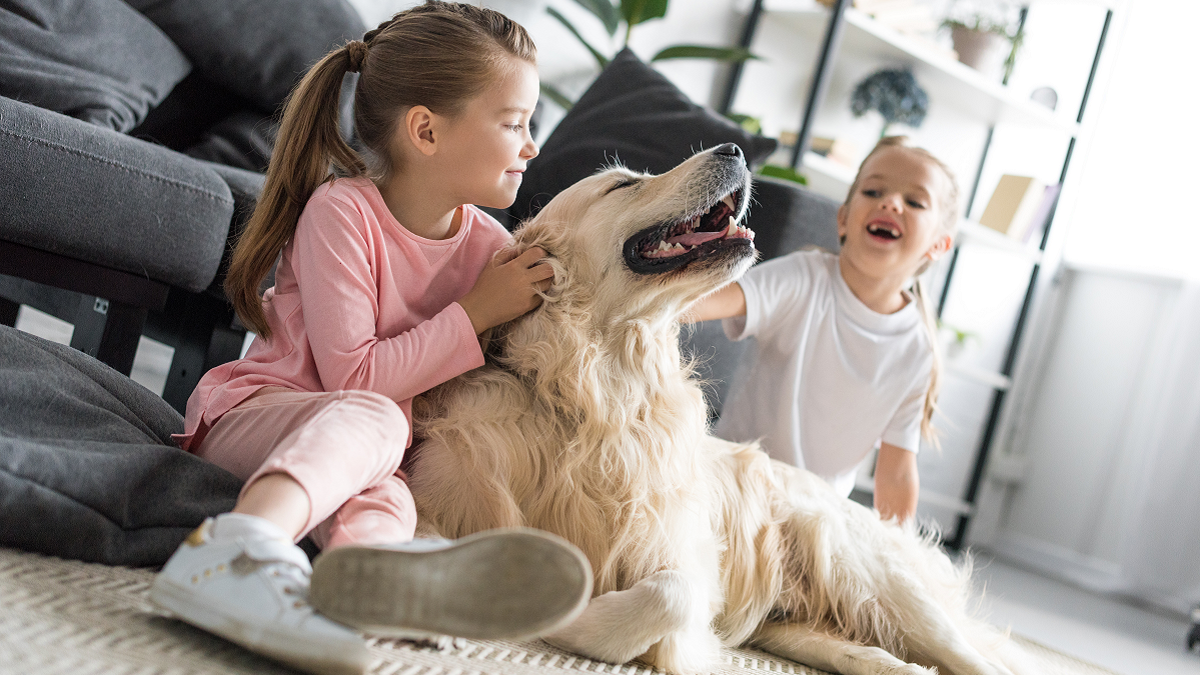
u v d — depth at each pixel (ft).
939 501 12.94
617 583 3.80
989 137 13.91
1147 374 12.49
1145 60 13.55
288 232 3.98
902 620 4.50
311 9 7.84
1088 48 13.82
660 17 10.12
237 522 2.60
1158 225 12.99
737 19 11.73
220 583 2.48
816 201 6.84
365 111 4.04
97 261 4.91
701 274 4.01
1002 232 13.02
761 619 4.56
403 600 2.37
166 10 7.25
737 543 4.45
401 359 3.59
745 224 6.81
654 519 3.81
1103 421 13.04
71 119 4.83
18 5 6.35
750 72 11.80
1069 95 13.91
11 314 6.06
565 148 7.60
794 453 5.94
